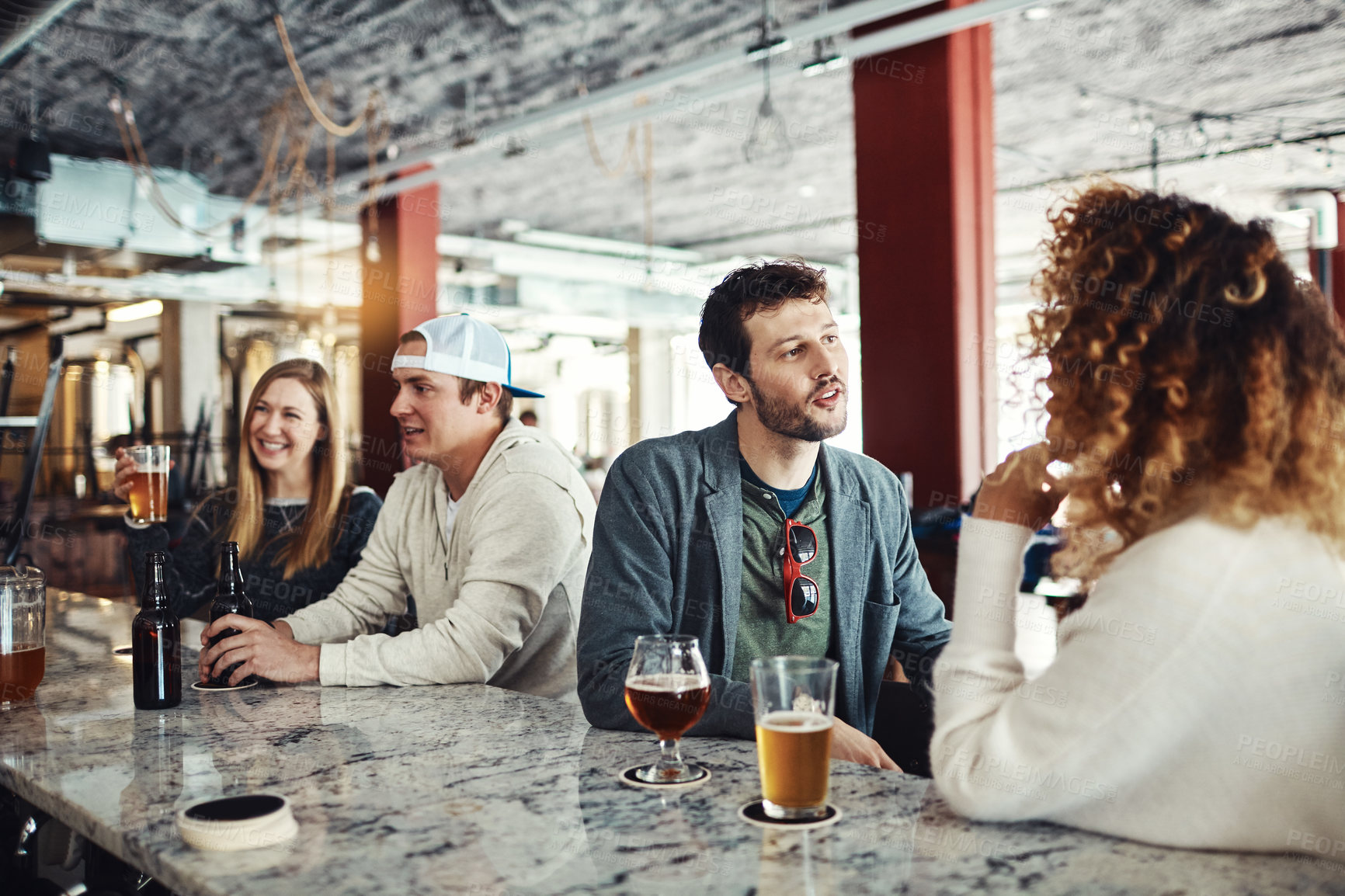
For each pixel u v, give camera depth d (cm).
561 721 135
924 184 427
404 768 113
